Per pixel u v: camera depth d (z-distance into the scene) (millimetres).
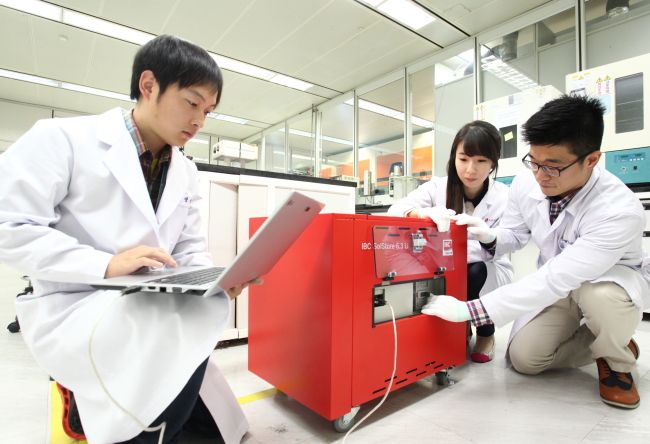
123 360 538
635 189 2088
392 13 3617
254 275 709
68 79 5082
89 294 633
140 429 529
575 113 866
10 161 601
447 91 4289
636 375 1232
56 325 598
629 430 873
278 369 989
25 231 568
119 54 4418
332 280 809
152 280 553
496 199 1472
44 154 622
